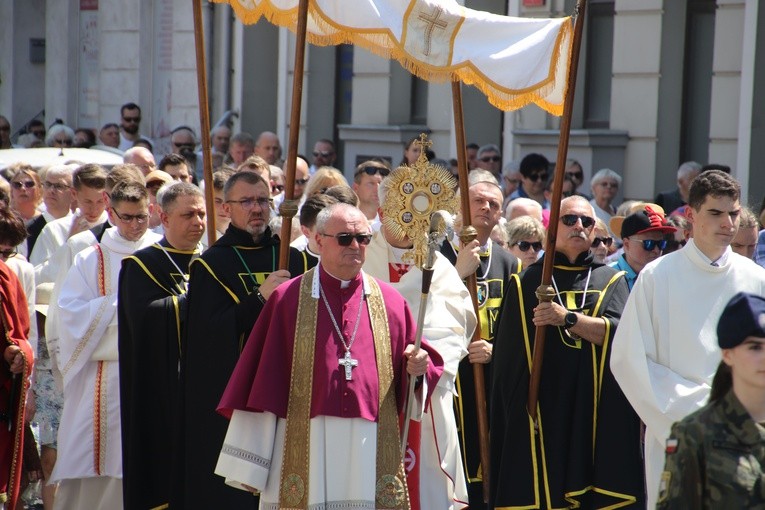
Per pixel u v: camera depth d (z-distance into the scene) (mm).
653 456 17047
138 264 20359
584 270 19516
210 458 18609
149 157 30781
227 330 18438
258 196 19219
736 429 11523
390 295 16578
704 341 16922
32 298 22375
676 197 30312
